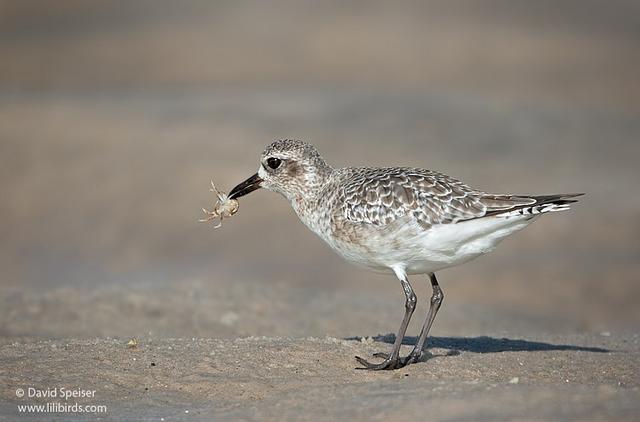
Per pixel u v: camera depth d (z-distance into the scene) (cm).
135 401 991
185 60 4353
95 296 1739
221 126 3158
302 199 1183
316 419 887
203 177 2670
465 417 858
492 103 3494
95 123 3241
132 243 2377
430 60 4275
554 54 4394
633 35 4778
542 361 1169
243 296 1784
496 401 902
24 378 1058
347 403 930
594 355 1223
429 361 1137
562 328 1791
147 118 3300
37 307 1653
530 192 2548
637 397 911
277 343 1210
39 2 5394
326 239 1147
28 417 943
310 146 1192
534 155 2911
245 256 2297
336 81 3934
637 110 3556
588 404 888
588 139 3100
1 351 1173
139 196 2603
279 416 906
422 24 4931
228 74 4100
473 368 1110
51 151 2944
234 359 1128
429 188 1069
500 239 1067
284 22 5028
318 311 1708
